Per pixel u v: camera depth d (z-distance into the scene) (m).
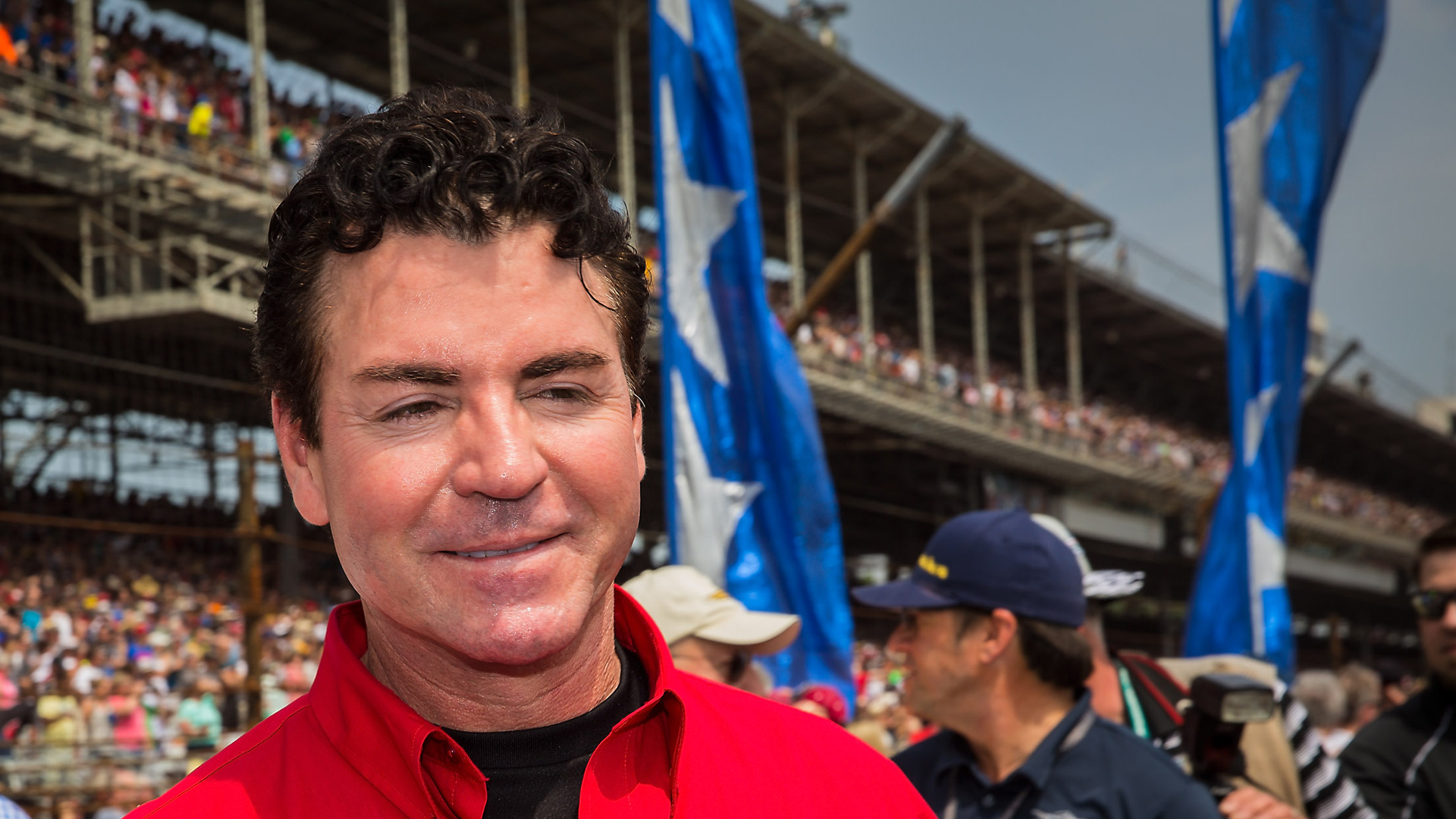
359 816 0.96
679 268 4.53
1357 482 44.91
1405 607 42.53
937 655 2.29
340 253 0.93
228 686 10.11
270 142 15.33
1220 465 34.81
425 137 0.93
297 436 1.02
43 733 8.77
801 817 1.07
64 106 12.12
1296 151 4.97
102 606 12.73
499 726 1.01
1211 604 4.86
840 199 24.48
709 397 4.47
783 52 18.64
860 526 28.67
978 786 2.30
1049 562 2.27
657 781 1.04
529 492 0.92
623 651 1.14
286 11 17.48
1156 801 2.14
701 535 4.37
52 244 14.02
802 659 4.40
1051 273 27.94
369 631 1.06
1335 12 5.07
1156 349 33.62
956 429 22.80
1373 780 3.19
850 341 22.73
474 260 0.92
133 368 12.38
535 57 19.16
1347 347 13.15
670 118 4.59
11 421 14.97
